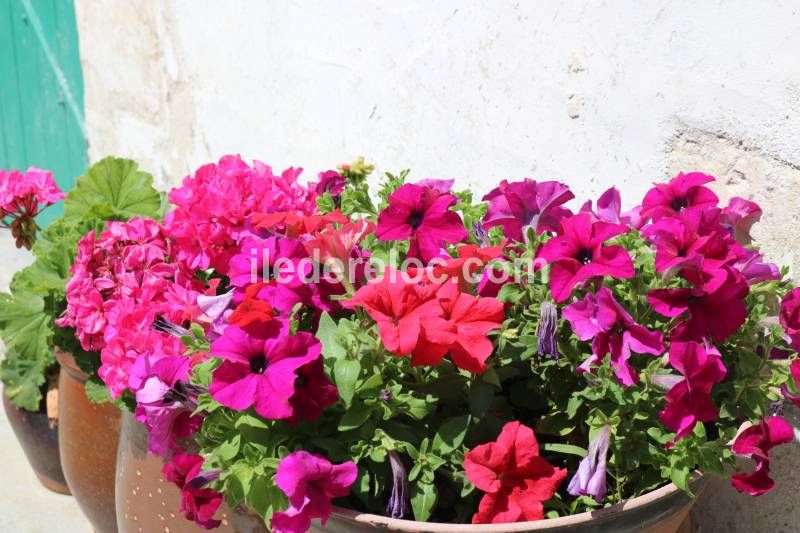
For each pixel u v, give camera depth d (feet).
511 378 4.31
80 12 12.32
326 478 3.48
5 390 8.10
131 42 11.05
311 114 8.02
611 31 5.17
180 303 5.15
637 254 4.06
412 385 4.01
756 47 4.36
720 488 4.88
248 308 3.77
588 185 5.51
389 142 7.16
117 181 7.34
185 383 4.02
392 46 6.94
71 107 13.25
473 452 3.57
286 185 5.58
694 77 4.72
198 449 4.77
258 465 3.63
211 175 5.77
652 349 3.54
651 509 3.62
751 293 4.03
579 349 4.03
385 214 4.19
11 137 15.23
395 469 3.66
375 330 3.91
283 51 8.23
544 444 4.10
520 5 5.76
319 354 3.63
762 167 4.42
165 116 10.66
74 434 6.60
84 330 5.51
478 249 3.96
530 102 5.82
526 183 4.26
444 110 6.56
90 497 6.81
